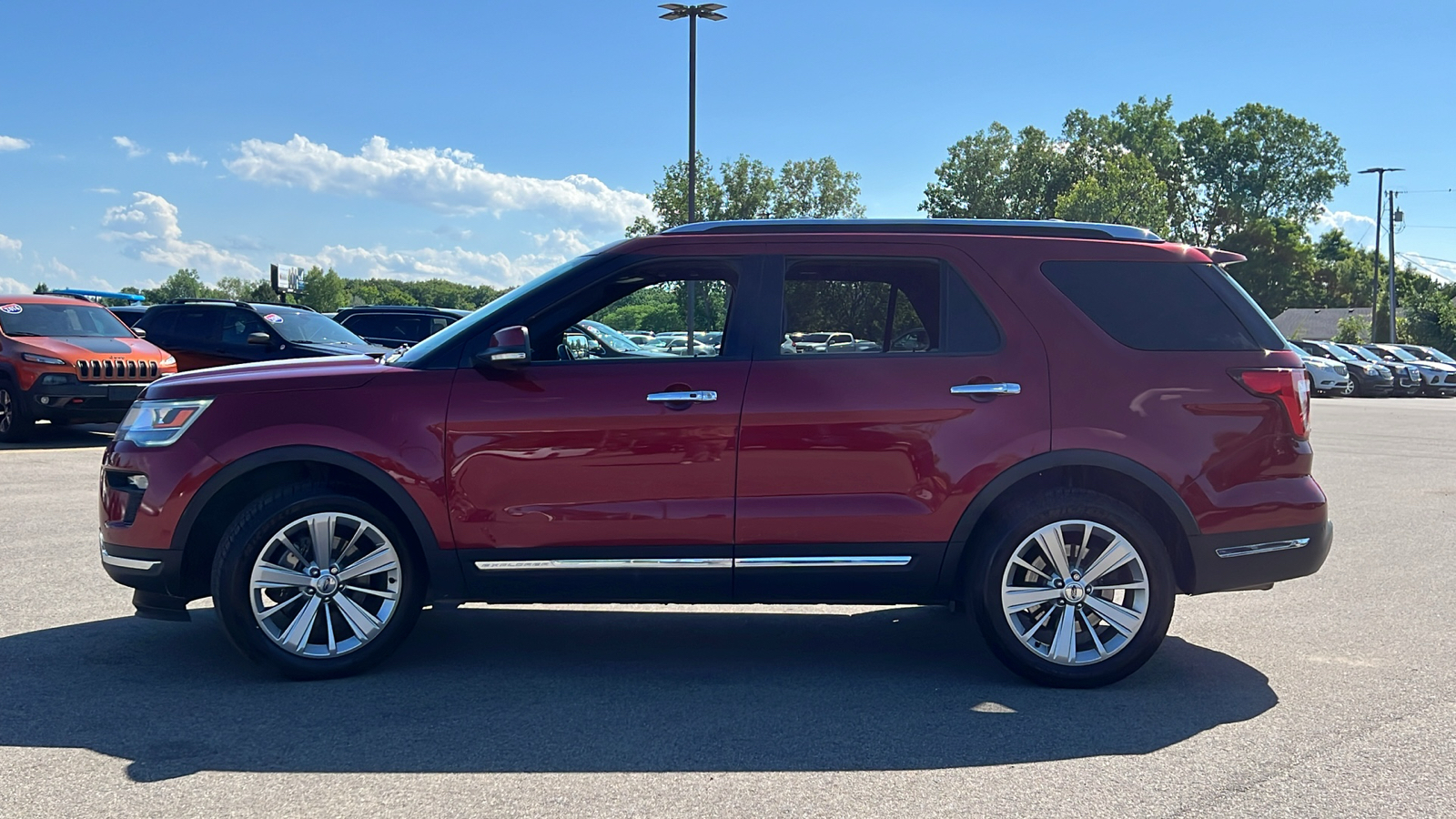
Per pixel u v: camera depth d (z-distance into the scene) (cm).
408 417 462
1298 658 511
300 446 459
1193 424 464
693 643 537
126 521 467
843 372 464
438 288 6556
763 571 461
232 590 454
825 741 398
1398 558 748
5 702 436
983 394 462
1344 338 6562
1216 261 488
